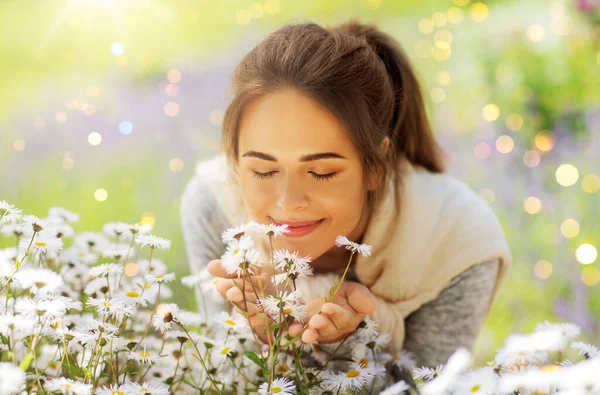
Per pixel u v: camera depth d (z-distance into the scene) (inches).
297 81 60.0
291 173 60.5
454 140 120.5
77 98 147.6
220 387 65.1
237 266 58.2
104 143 126.8
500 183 108.7
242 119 61.3
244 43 166.2
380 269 67.7
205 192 71.1
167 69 161.9
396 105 67.2
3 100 149.3
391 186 66.6
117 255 65.5
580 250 85.0
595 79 129.2
